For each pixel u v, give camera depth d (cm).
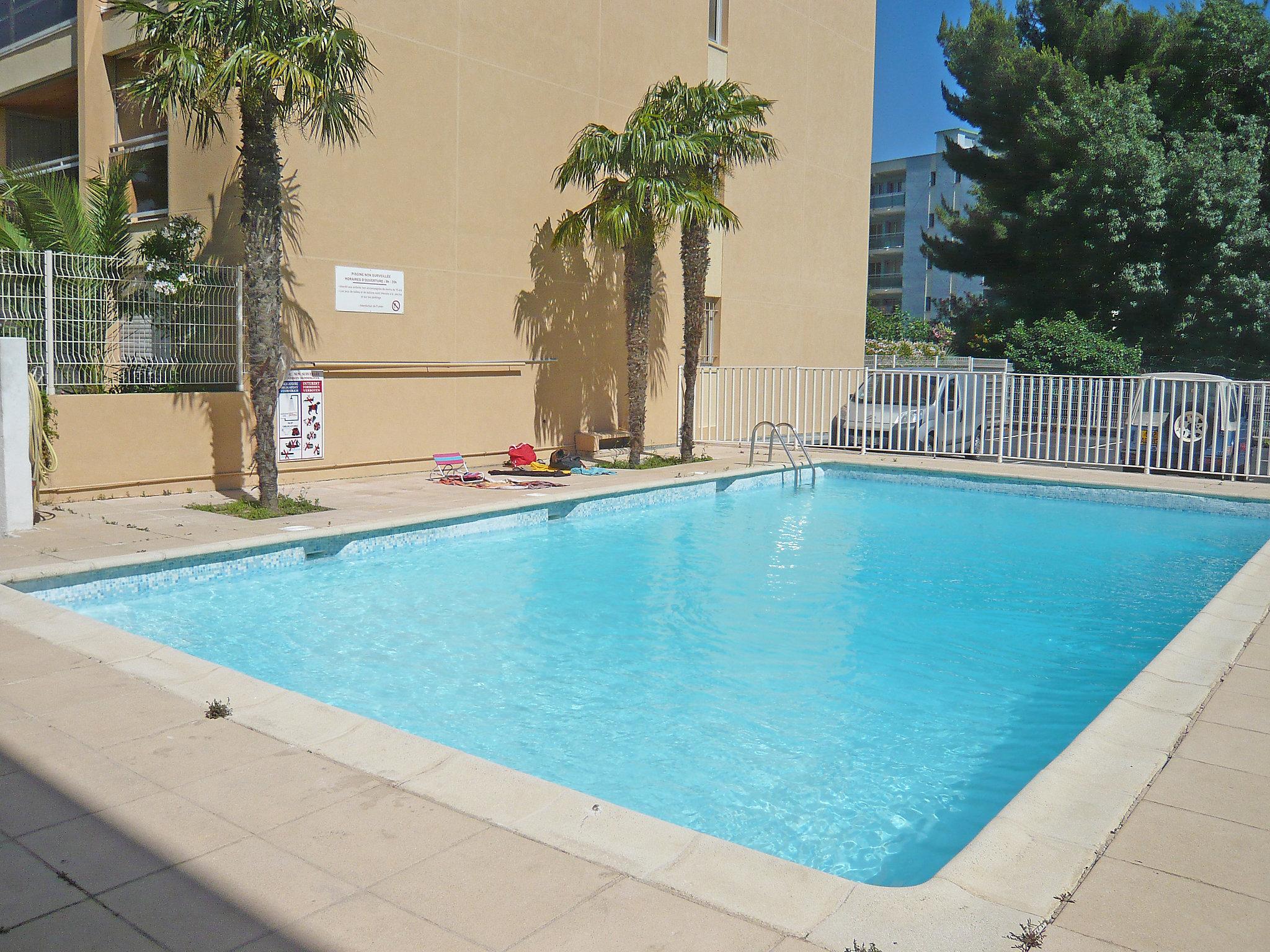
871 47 2136
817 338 2028
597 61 1413
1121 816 301
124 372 949
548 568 818
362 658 570
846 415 1572
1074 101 2545
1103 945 230
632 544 930
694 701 515
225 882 258
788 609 707
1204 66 2681
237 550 716
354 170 1089
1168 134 2650
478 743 450
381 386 1144
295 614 655
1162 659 475
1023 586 784
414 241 1162
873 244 5738
